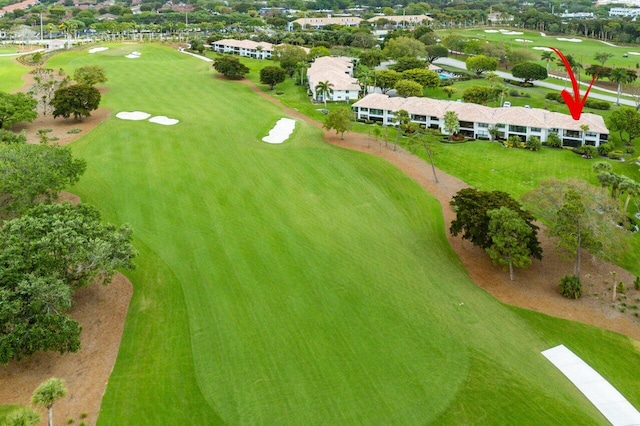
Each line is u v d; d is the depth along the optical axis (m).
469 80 152.38
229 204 62.62
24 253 37.62
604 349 39.84
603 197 53.66
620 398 34.84
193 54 177.50
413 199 67.44
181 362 36.62
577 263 50.00
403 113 96.19
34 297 34.31
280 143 87.12
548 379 36.31
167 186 67.06
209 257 50.66
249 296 44.66
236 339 39.22
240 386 34.59
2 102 88.06
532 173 78.81
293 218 59.84
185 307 42.94
